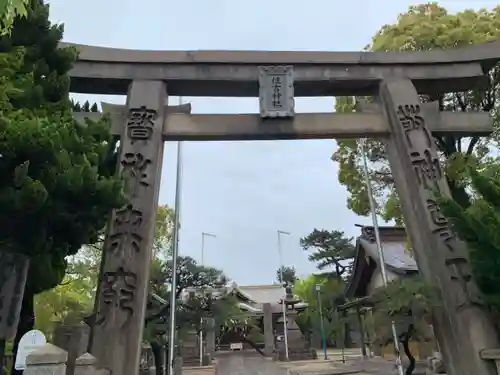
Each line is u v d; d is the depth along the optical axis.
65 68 8.05
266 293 59.62
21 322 8.01
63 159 6.05
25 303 8.09
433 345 19.56
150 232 8.73
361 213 18.06
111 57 10.08
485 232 7.05
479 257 7.35
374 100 11.11
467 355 8.02
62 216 6.75
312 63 10.55
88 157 6.76
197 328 20.72
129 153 9.30
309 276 53.16
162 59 10.24
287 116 10.05
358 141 17.39
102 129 7.42
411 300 9.48
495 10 14.77
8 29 5.56
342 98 17.55
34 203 5.67
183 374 24.58
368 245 25.77
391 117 10.37
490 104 13.62
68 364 9.02
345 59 10.67
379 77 10.70
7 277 6.71
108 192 6.62
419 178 9.62
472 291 8.46
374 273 25.83
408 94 10.46
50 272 7.82
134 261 8.38
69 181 6.10
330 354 39.91
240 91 10.66
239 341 48.78
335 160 18.81
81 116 9.58
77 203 6.53
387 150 10.44
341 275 46.12
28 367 5.98
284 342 40.16
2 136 5.45
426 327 11.07
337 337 41.28
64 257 8.23
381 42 14.89
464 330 8.20
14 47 7.26
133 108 9.75
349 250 45.31
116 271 8.24
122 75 10.06
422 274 9.27
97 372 7.21
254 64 10.45
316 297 43.31
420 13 15.22
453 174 12.20
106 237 8.55
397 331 11.98
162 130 9.76
